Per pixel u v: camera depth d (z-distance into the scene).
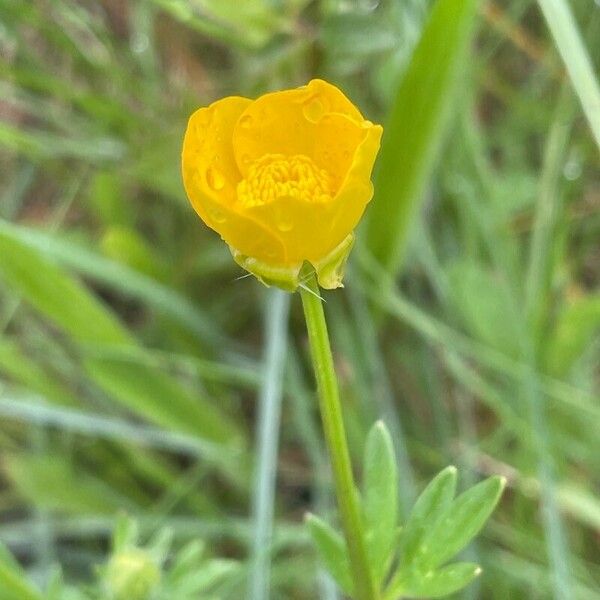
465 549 0.15
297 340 0.19
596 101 0.13
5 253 0.17
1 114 0.21
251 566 0.15
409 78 0.15
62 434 0.19
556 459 0.16
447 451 0.17
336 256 0.08
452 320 0.18
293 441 0.19
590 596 0.15
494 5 0.19
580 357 0.17
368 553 0.10
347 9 0.18
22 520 0.19
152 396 0.18
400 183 0.16
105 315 0.18
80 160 0.20
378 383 0.17
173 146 0.18
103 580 0.13
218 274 0.20
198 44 0.21
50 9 0.19
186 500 0.18
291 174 0.08
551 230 0.17
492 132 0.21
